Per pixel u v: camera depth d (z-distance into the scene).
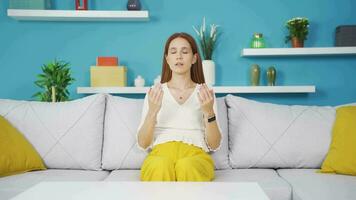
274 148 1.81
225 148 1.86
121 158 1.81
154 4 2.73
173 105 1.73
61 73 2.31
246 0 2.74
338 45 2.62
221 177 1.63
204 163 1.51
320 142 1.79
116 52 2.76
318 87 2.76
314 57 2.75
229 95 1.99
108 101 1.96
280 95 2.77
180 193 1.01
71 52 2.75
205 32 2.74
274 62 2.76
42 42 2.73
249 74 2.77
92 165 1.83
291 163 1.81
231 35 2.75
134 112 1.90
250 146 1.82
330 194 1.36
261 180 1.57
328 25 2.74
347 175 1.64
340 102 2.76
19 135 1.78
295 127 1.83
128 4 2.61
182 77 1.79
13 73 2.73
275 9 2.74
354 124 1.72
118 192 1.03
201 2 2.74
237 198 0.96
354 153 1.64
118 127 1.86
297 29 2.61
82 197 0.97
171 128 1.71
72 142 1.83
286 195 1.46
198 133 1.71
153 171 1.43
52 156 1.81
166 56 1.84
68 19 2.68
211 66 2.60
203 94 1.59
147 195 0.99
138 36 2.75
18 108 1.89
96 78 2.59
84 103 1.91
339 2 2.73
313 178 1.59
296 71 2.77
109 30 2.75
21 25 2.72
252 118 1.87
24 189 1.46
